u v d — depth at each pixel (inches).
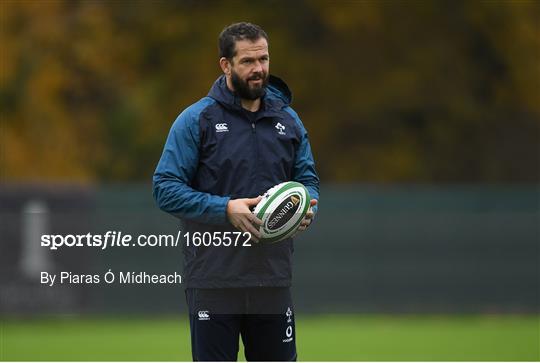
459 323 2386.8
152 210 2348.7
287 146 919.7
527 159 3858.3
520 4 3585.1
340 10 3572.8
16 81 3363.7
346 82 3683.6
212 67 3597.4
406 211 2524.6
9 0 3432.6
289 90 943.7
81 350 1818.4
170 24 3629.4
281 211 884.0
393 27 3668.8
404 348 1856.5
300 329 2226.9
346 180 3649.1
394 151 3676.2
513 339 2014.0
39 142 3351.4
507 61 3695.9
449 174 3769.7
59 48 3467.0
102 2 3587.6
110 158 3499.0
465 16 3641.7
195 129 900.6
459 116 3710.6
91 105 3567.9
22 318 2281.0
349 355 1748.3
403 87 3649.1
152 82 3585.1
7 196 2319.1
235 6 3678.6
